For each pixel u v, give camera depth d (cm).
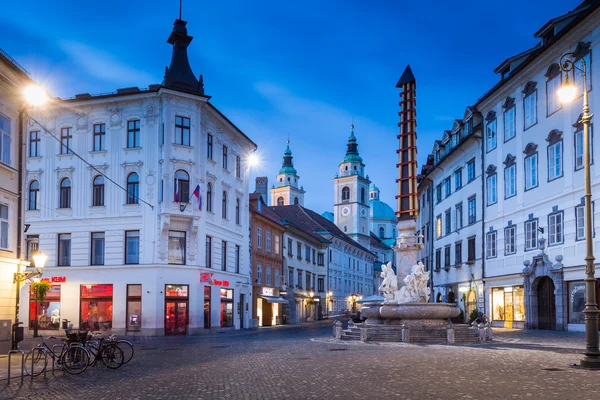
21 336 2573
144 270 4119
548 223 3728
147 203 4178
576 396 1167
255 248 5753
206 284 4388
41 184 4434
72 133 4431
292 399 1198
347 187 14825
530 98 4003
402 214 3350
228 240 4925
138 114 4303
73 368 1792
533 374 1510
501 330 3838
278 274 6538
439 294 6078
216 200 4684
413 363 1803
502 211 4388
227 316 4850
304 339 3278
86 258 4272
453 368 1659
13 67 2597
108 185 4297
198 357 2244
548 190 3738
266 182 8594
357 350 2341
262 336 3847
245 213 5375
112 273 4178
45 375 1692
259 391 1317
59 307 4256
